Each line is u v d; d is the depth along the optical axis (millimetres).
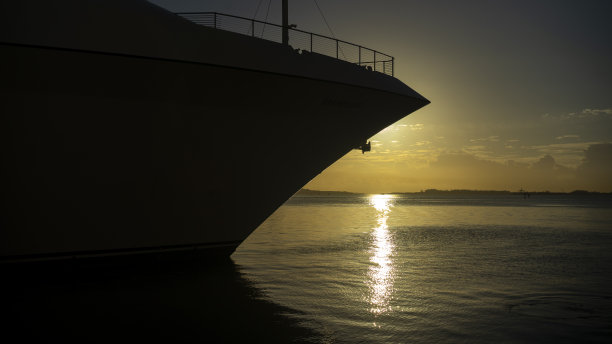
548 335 7773
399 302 10000
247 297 10125
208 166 11266
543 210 70688
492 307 9609
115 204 10414
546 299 10391
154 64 9312
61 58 8602
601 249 19906
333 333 7715
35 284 10062
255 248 19578
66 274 10289
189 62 9539
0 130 8859
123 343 6953
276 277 12680
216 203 11820
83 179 9883
